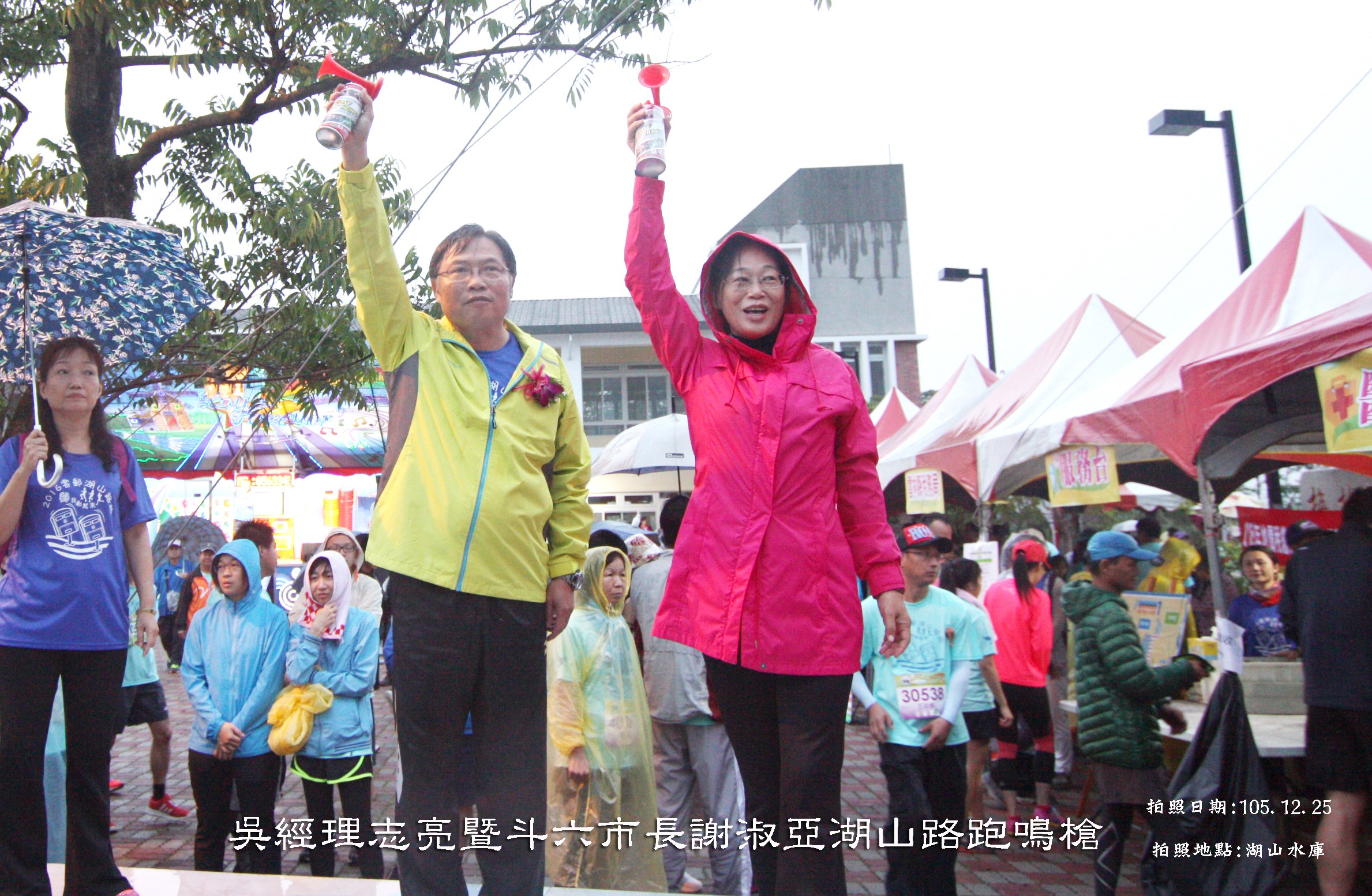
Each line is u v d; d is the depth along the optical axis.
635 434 9.77
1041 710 6.16
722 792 4.36
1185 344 5.61
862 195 29.02
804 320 2.29
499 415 2.17
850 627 2.08
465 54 5.85
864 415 2.26
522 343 2.35
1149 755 4.14
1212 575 4.54
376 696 9.34
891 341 28.12
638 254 2.31
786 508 2.10
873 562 2.22
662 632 2.19
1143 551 4.33
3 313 3.21
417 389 2.16
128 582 2.75
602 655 4.10
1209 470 6.03
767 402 2.15
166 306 3.52
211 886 2.48
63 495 2.57
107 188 5.56
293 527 15.45
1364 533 4.07
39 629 2.46
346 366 6.16
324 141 2.01
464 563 2.02
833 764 2.03
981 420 9.07
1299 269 5.19
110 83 5.58
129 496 2.76
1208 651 5.52
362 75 5.86
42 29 5.39
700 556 2.15
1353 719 3.89
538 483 2.17
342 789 4.33
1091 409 6.04
